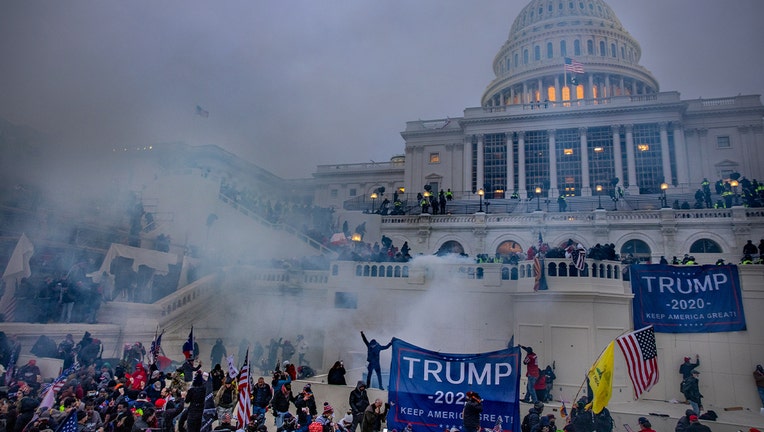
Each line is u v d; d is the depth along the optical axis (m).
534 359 15.05
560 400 16.73
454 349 20.44
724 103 47.91
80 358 15.46
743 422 14.43
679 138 45.78
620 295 17.80
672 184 45.31
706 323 17.58
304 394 12.27
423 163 54.38
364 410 11.95
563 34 71.62
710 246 30.80
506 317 20.03
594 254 18.75
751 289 17.55
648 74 66.38
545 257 19.16
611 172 46.78
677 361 17.61
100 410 10.66
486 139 51.41
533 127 49.78
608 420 11.84
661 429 13.38
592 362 16.97
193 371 14.81
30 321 18.48
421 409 10.34
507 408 10.10
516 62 75.38
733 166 45.84
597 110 47.75
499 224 34.69
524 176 48.78
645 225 32.03
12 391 11.73
